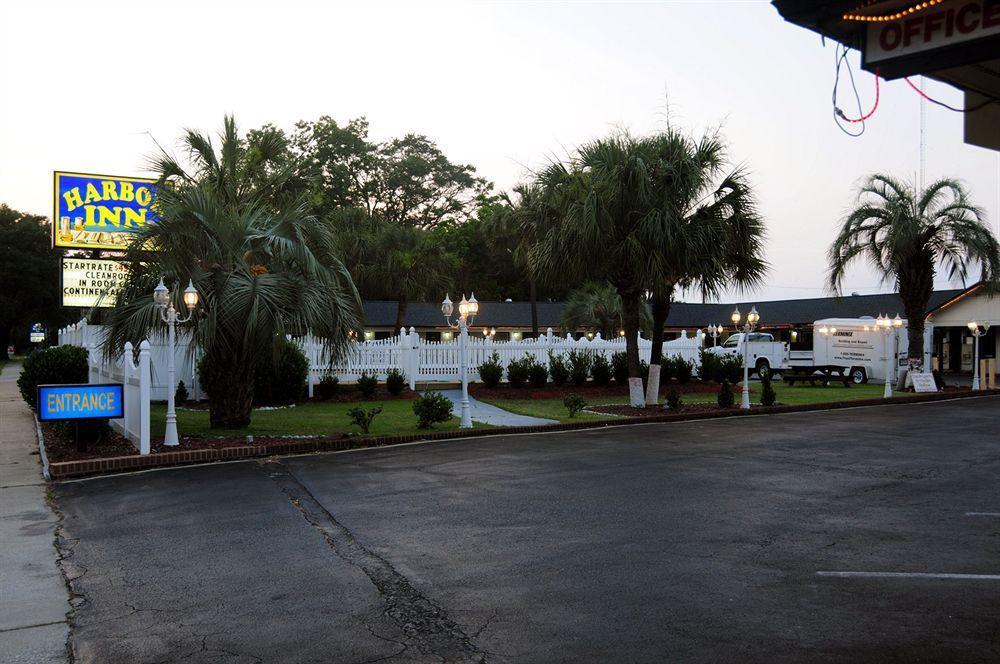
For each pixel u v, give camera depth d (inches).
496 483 389.4
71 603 218.1
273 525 304.8
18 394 1031.0
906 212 1034.7
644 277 745.6
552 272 798.5
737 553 259.6
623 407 797.9
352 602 215.0
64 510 340.5
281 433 566.6
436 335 2011.6
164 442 501.4
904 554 257.4
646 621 197.2
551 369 1031.6
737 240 786.8
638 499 348.2
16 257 2696.9
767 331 1905.8
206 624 199.9
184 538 286.8
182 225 550.0
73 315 2586.1
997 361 1492.4
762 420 716.7
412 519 312.7
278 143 759.7
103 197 1200.8
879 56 162.2
